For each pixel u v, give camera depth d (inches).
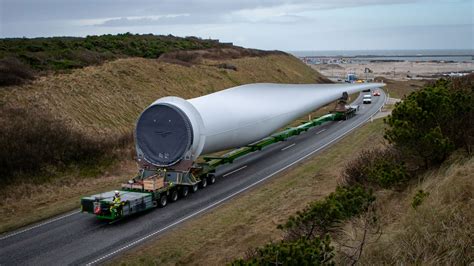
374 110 1857.8
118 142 1037.8
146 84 1620.3
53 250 518.6
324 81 3710.6
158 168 743.7
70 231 584.4
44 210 680.4
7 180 769.6
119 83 1507.1
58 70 1429.6
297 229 441.4
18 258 497.0
